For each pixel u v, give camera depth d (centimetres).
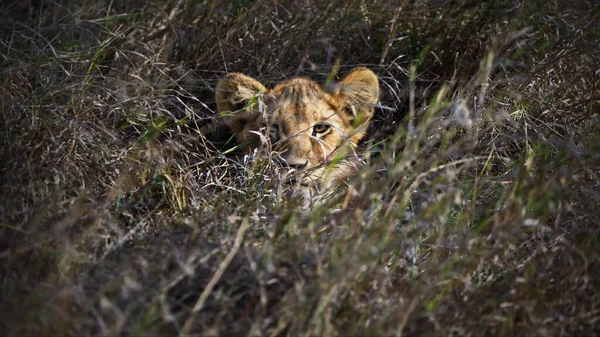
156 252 822
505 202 926
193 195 1004
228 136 1312
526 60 1279
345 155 1150
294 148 1144
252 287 761
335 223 841
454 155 1067
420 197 983
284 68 1370
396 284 834
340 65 1370
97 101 1134
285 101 1221
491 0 1333
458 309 781
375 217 843
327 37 1374
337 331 746
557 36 1274
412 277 823
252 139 1188
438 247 854
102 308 706
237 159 1152
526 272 819
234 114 1230
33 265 806
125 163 1038
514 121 1150
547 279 843
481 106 1137
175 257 808
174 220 951
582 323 793
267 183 1032
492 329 787
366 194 873
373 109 1274
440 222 897
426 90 1232
